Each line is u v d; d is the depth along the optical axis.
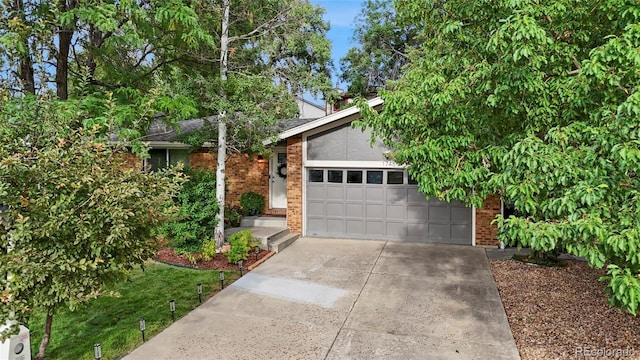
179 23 7.98
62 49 8.04
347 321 6.11
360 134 11.93
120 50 9.04
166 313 6.41
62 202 3.82
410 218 11.84
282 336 5.61
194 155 14.43
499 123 5.09
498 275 8.42
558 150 4.05
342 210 12.30
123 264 4.35
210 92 9.23
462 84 4.77
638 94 3.31
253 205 13.66
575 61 4.47
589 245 3.67
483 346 5.27
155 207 4.53
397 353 5.12
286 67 10.31
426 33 6.23
